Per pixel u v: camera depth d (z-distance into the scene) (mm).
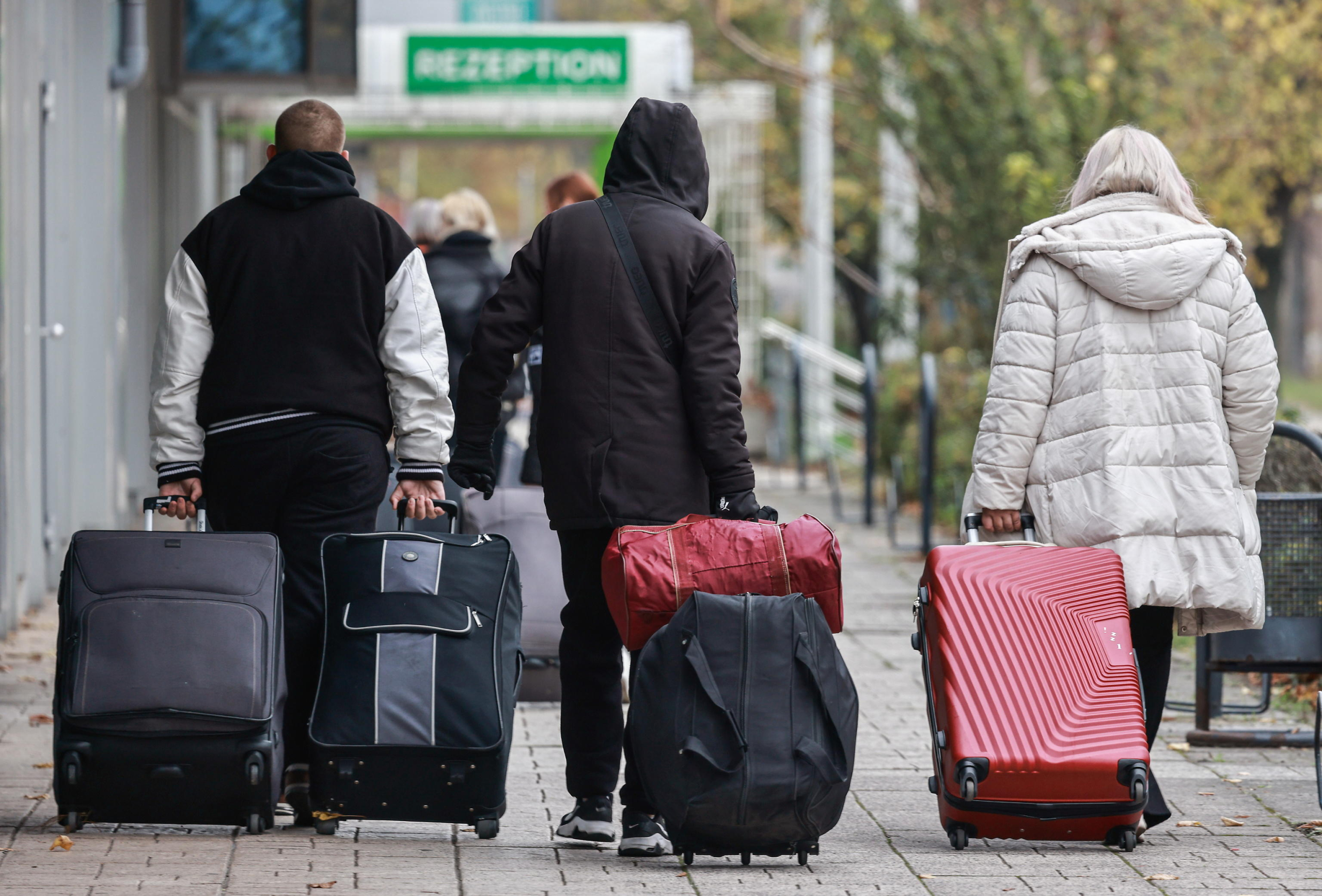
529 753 14219
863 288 53438
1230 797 12969
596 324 10727
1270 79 48875
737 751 9875
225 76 29719
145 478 30750
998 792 10781
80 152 25531
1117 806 10828
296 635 11156
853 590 24578
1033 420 11461
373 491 11359
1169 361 11336
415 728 10531
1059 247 11438
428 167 128875
